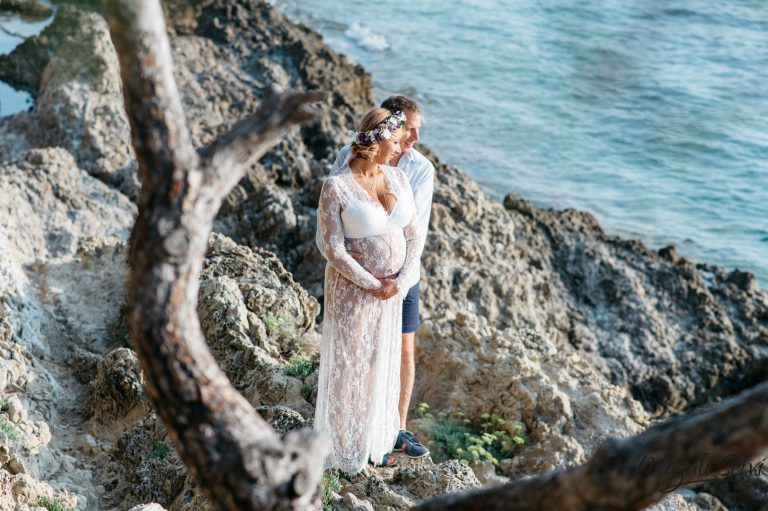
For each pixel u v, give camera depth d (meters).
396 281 5.55
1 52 27.48
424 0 37.50
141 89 2.54
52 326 9.44
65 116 20.28
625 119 28.95
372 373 5.68
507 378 8.98
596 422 9.11
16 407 6.89
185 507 5.43
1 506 5.20
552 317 17.83
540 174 26.62
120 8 2.48
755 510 12.98
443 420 8.64
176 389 2.61
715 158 26.95
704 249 23.53
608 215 24.88
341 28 35.06
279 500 2.60
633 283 18.66
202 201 2.61
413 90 31.11
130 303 2.64
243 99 23.88
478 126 28.86
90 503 6.29
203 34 25.84
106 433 7.45
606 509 2.34
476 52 33.47
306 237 16.67
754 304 18.89
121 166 19.42
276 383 7.14
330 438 5.74
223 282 8.32
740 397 2.19
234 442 2.61
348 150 5.88
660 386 17.55
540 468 8.39
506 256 17.72
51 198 15.05
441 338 9.42
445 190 17.67
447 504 2.63
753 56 31.94
